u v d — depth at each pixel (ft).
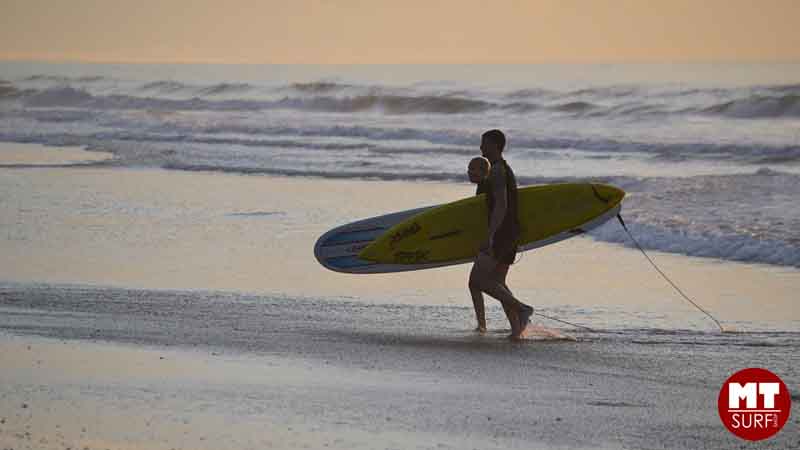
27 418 61.57
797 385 72.49
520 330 88.53
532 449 57.21
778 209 172.35
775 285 117.91
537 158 290.56
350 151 313.32
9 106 592.60
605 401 67.36
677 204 182.70
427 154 303.48
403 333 91.15
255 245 147.33
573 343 87.45
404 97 498.28
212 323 93.66
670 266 132.16
